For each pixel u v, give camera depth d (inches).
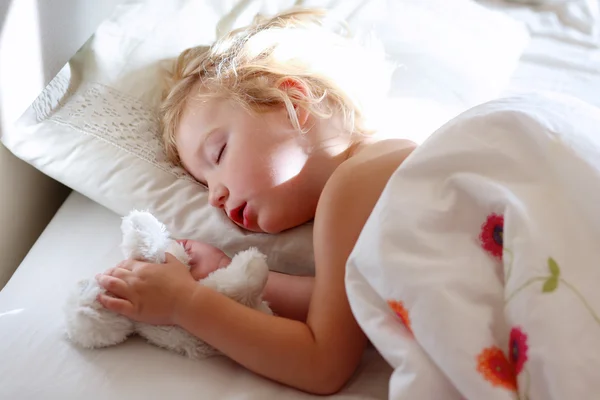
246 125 38.7
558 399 25.6
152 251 35.0
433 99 47.3
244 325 32.7
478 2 58.7
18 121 41.6
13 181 43.5
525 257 27.2
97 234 41.4
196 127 39.9
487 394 26.7
